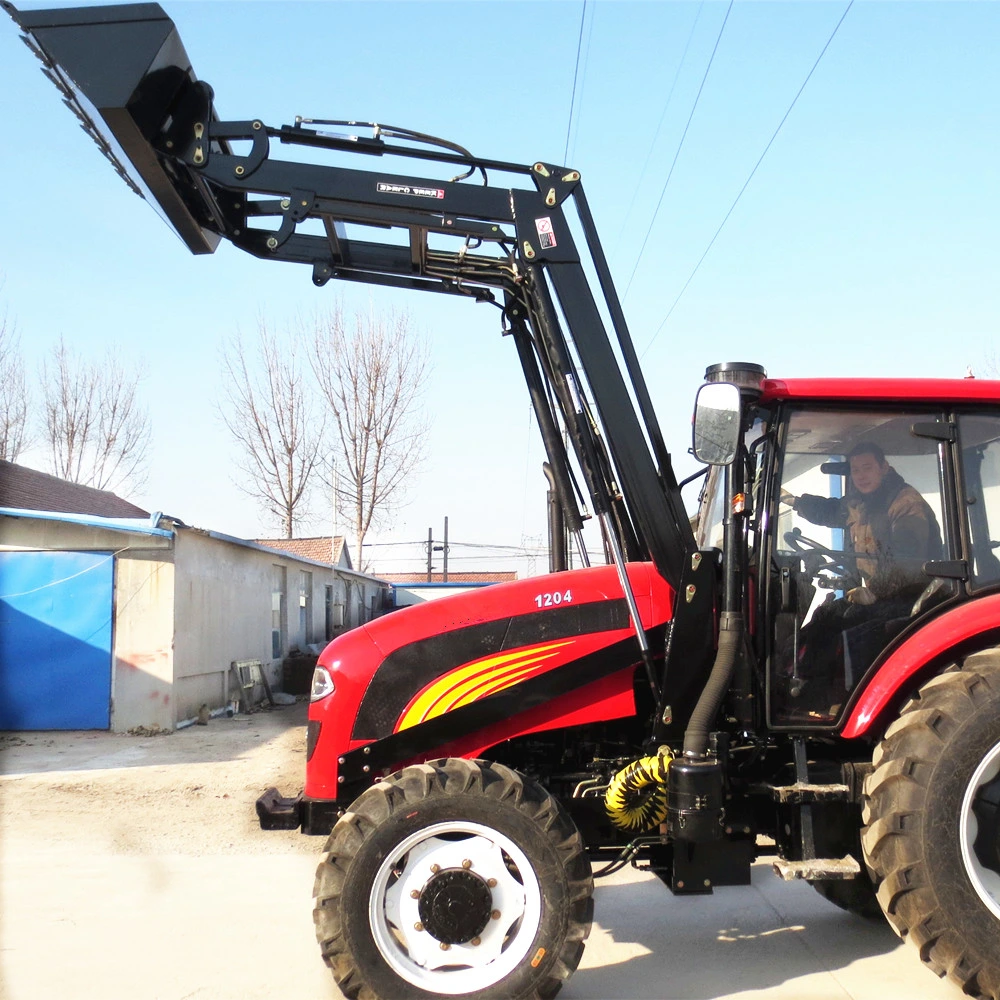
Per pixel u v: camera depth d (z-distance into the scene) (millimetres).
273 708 16781
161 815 7930
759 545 4090
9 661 12945
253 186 4160
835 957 4410
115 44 3906
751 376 3973
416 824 3680
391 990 3602
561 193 4254
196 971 4312
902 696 4008
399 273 4797
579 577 4223
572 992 4027
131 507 23812
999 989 3564
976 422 4160
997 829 3736
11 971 4324
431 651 4129
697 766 3777
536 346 4586
